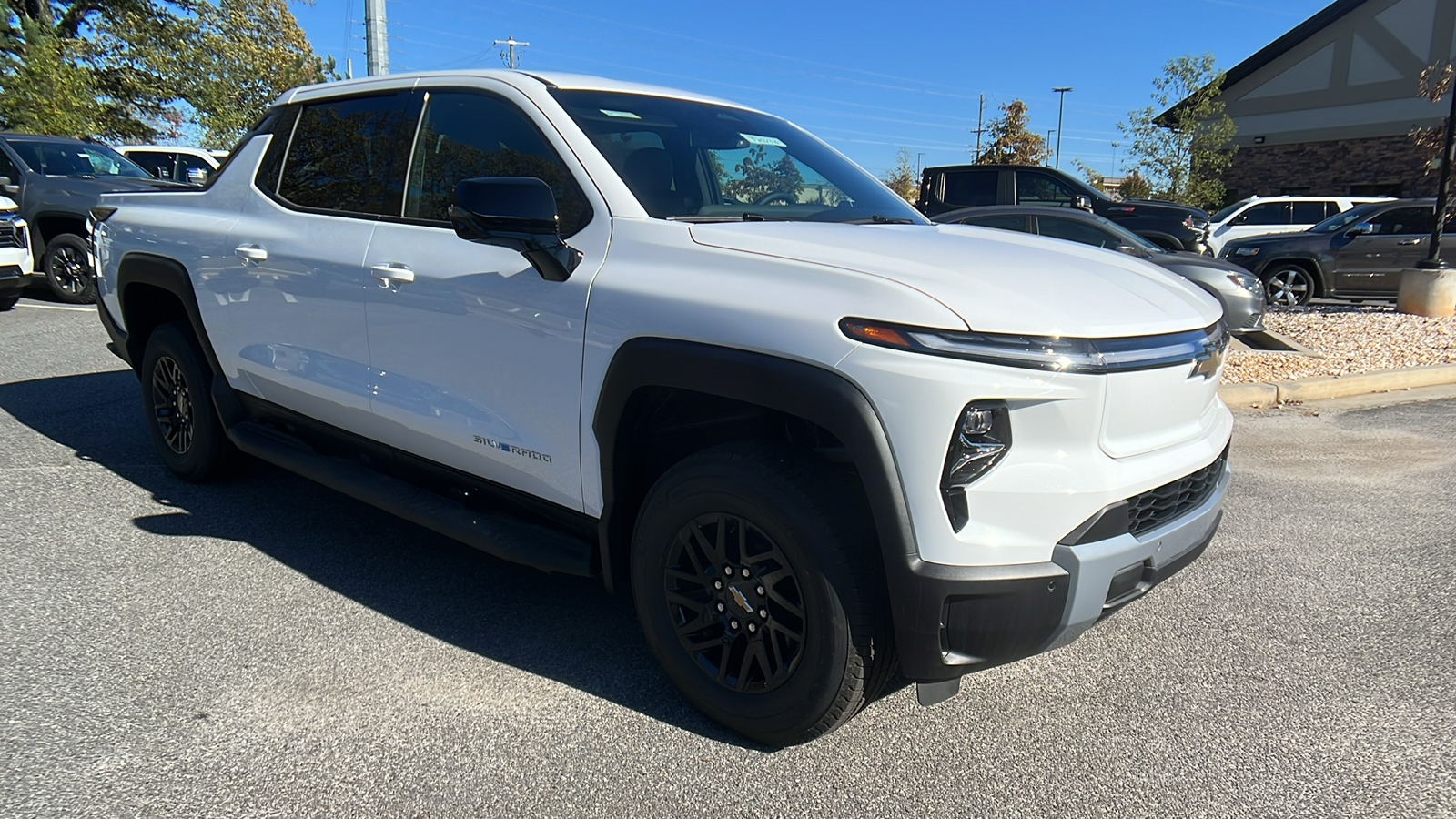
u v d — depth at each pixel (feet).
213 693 9.05
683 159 10.22
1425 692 9.50
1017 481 7.17
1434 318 36.27
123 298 14.96
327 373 11.59
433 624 10.66
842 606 7.52
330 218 11.63
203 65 84.48
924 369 6.97
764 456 7.88
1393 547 13.55
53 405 19.92
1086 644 10.57
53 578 11.53
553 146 9.68
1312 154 82.43
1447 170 36.94
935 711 9.11
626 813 7.48
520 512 10.47
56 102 61.16
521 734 8.54
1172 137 74.49
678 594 8.70
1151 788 7.90
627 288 8.46
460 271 9.80
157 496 14.58
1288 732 8.78
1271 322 35.81
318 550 12.69
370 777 7.84
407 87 11.32
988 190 44.52
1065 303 7.64
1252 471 17.44
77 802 7.39
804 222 9.74
